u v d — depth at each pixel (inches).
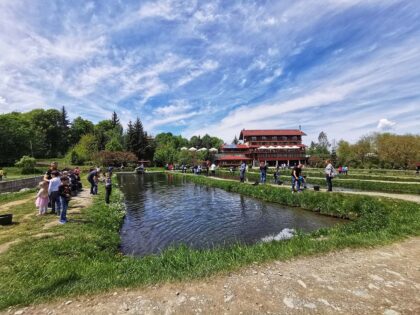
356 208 528.7
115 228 439.5
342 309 151.6
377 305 155.5
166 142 4256.9
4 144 2421.3
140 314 149.9
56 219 424.8
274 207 661.3
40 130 3454.7
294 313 148.0
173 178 1697.8
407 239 287.1
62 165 2459.4
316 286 179.6
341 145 2733.8
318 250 253.9
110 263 262.2
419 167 1489.9
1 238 321.7
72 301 166.2
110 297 170.4
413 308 151.5
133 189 1092.5
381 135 2305.6
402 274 197.8
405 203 476.4
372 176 1141.7
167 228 478.9
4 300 168.4
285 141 3115.2
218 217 563.5
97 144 2987.2
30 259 251.6
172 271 211.3
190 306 156.9
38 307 160.2
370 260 227.3
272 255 241.0
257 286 180.2
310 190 695.7
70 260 257.1
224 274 201.2
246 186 896.3
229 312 149.8
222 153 2945.4
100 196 718.5
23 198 676.7
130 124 3201.3
